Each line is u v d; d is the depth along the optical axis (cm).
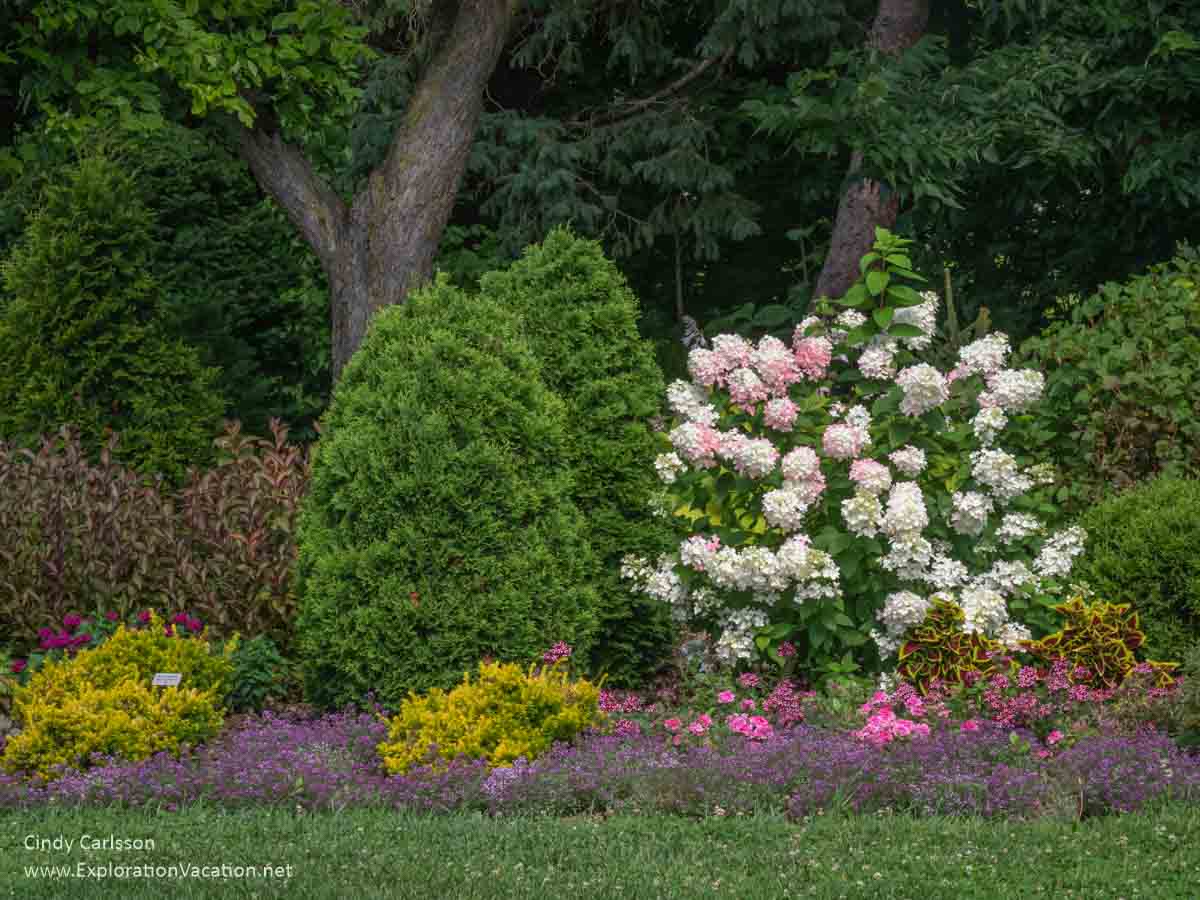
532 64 1602
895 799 648
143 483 998
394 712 759
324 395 1516
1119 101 1316
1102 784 641
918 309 800
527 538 783
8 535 908
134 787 668
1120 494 899
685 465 823
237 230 1447
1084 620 765
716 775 659
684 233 1645
